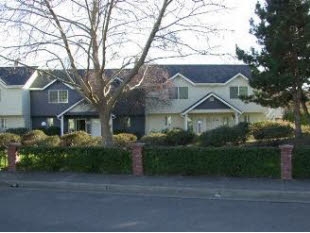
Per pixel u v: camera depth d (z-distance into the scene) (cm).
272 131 2600
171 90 4466
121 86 1872
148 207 1127
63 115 4525
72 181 1502
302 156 1537
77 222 944
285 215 1040
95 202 1195
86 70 1834
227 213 1059
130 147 1664
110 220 967
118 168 1669
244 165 1571
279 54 2284
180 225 927
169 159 1623
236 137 2488
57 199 1241
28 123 4659
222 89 4512
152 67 2381
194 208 1120
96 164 1691
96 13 1730
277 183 1449
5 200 1220
